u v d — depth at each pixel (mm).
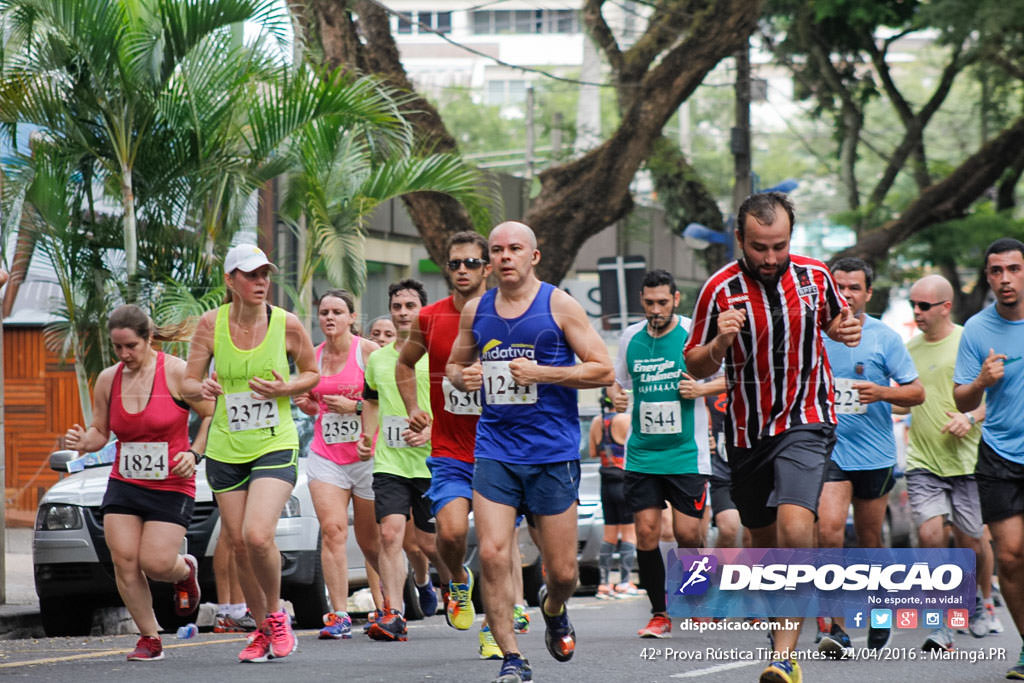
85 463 16234
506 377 9047
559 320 9047
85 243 17828
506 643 9008
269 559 10859
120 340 11234
